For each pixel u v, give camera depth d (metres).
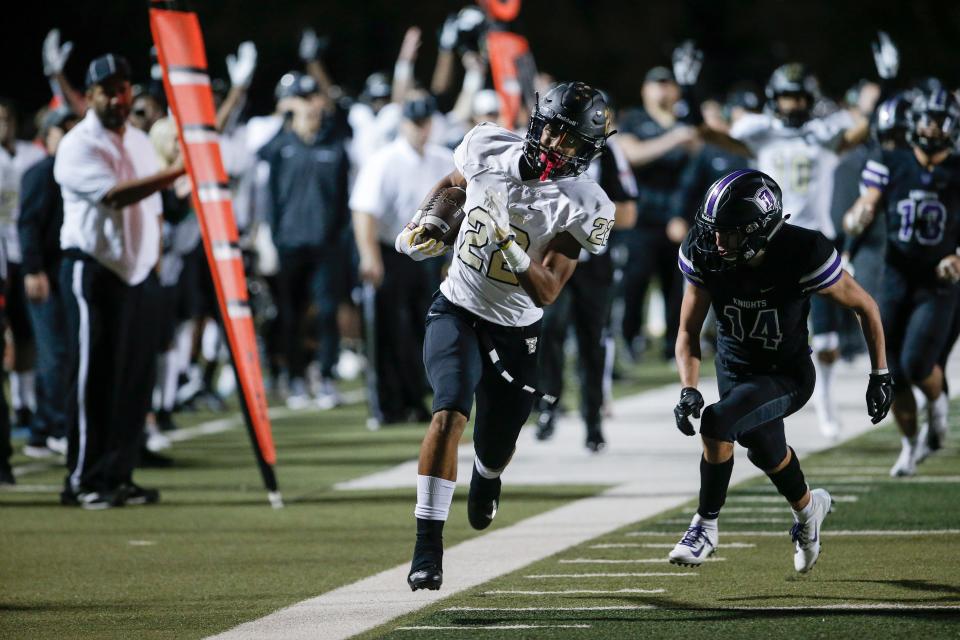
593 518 27.91
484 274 21.03
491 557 24.50
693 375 21.25
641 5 113.88
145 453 36.31
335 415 47.47
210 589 22.42
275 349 52.88
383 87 53.28
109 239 29.86
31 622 20.47
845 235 40.28
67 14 85.44
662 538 25.70
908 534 25.34
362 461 36.75
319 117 49.19
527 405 21.78
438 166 43.19
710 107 52.84
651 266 57.53
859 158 41.16
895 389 30.78
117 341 30.30
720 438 20.69
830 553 23.95
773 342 21.06
